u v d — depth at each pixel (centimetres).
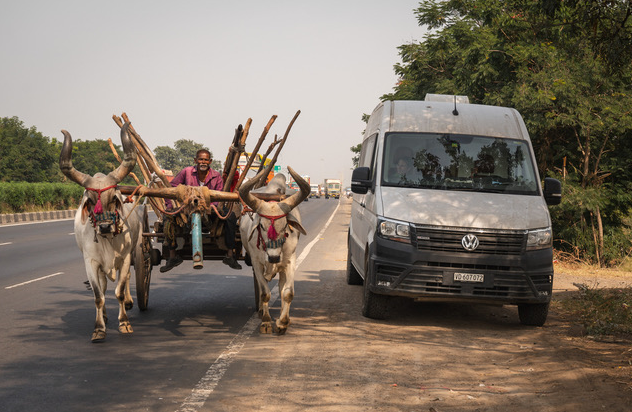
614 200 2139
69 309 953
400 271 827
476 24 2312
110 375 612
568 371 633
